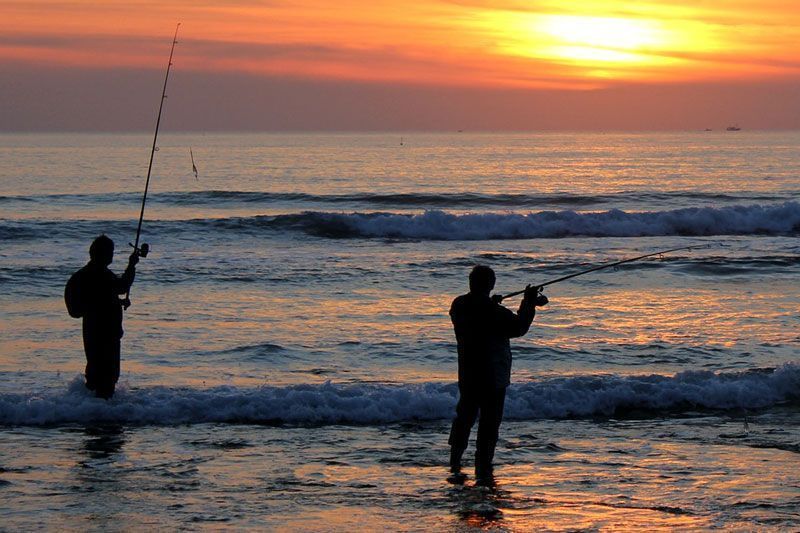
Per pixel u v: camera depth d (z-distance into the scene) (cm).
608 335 2483
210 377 1984
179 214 6147
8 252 4175
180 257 4075
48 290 3216
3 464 1347
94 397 1647
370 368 2106
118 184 10675
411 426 1605
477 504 1191
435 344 2362
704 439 1528
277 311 2859
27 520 1113
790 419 1661
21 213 6066
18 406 1591
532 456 1423
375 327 2600
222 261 3944
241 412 1630
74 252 4194
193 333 2497
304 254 4256
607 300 3059
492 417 1333
